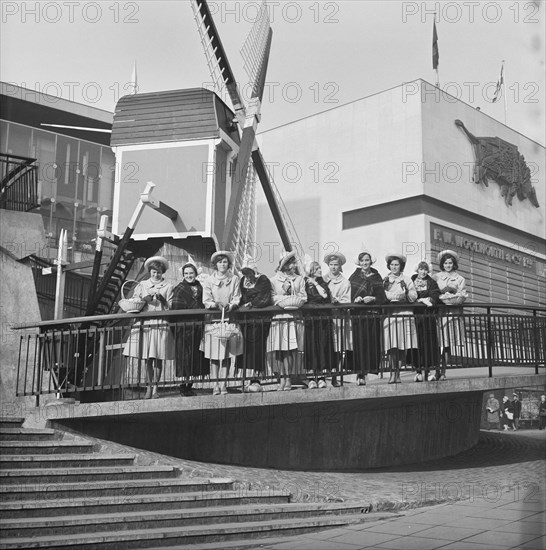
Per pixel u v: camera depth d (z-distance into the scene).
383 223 22.64
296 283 9.60
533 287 25.39
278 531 6.77
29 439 8.30
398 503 7.81
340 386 9.48
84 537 6.04
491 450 12.73
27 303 10.91
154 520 6.62
